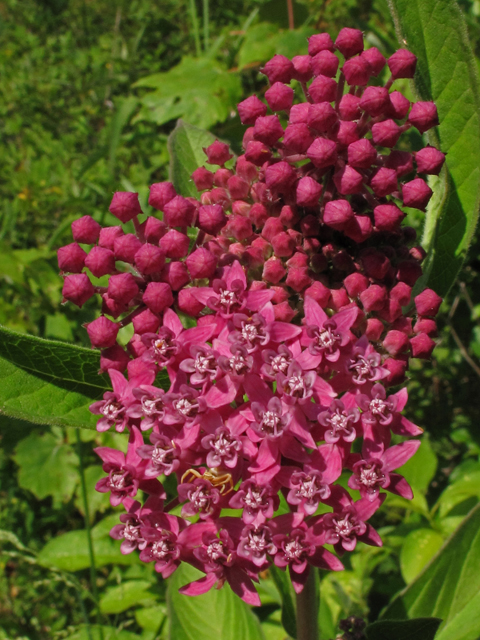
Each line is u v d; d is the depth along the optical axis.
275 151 0.17
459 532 0.18
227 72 0.32
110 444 0.30
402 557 0.22
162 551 0.13
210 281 0.14
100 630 0.23
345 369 0.13
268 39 0.33
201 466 0.13
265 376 0.13
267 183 0.15
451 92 0.17
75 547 0.27
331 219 0.14
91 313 0.26
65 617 0.29
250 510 0.13
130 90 0.43
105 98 0.49
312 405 0.13
